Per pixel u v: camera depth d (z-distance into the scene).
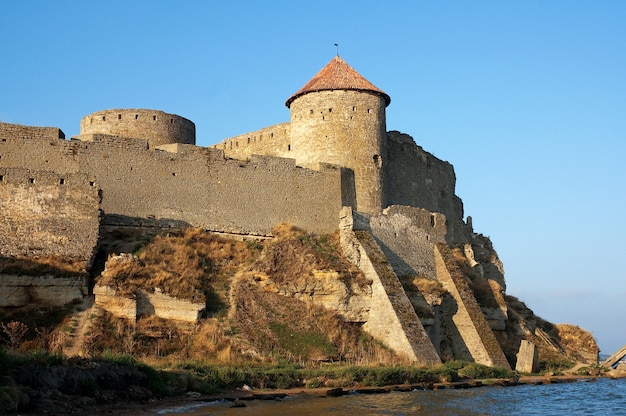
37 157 38.69
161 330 34.22
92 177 36.91
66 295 33.56
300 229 45.59
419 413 27.84
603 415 29.66
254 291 39.03
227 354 33.97
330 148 48.59
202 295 36.41
